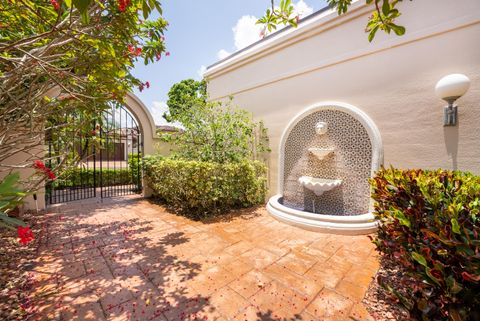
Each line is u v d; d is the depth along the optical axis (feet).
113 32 8.29
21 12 7.14
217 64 27.02
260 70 21.42
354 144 15.37
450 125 11.65
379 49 13.98
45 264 9.37
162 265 9.32
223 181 16.84
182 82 49.42
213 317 6.36
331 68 16.37
